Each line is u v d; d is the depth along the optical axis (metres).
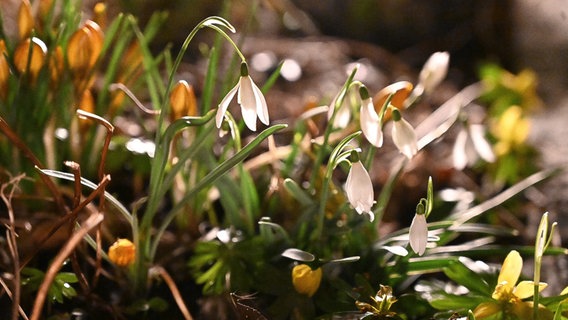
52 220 0.66
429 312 0.62
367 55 1.09
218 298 0.65
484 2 1.15
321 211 0.63
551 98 0.98
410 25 1.25
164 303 0.64
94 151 0.70
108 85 0.68
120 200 0.73
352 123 0.70
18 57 0.63
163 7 1.03
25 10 0.65
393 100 0.64
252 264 0.65
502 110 0.88
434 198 0.74
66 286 0.61
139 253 0.63
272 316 0.61
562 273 0.70
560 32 1.01
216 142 0.79
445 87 1.02
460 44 1.18
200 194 0.69
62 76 0.66
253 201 0.68
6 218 0.66
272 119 0.86
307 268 0.61
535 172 0.80
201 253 0.65
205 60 0.98
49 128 0.67
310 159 0.70
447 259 0.63
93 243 0.61
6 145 0.67
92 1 0.91
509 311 0.59
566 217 0.77
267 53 1.04
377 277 0.64
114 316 0.63
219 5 1.09
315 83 0.96
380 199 0.68
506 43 1.10
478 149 0.69
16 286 0.57
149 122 0.79
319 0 1.32
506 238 0.75
